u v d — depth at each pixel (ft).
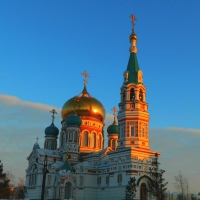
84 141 368.48
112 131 394.32
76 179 310.04
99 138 379.76
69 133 351.46
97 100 398.62
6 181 284.61
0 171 279.90
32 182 337.52
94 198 309.42
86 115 377.50
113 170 292.20
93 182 315.58
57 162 338.13
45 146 394.32
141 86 307.58
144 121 296.92
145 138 291.79
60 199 284.41
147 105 306.14
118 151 289.94
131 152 276.62
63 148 358.84
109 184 293.02
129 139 288.51
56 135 400.67
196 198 384.88
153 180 263.90
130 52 328.90
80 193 306.96
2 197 284.20
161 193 251.80
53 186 318.65
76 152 345.92
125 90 308.81
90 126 374.63
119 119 303.89
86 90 413.59
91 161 334.24
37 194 319.88
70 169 310.04
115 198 281.13
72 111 379.55
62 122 388.16
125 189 271.49
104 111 399.03
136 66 319.06
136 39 333.21
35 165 341.82
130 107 300.20
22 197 371.97
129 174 271.69
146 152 285.43
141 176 274.16
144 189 273.33
